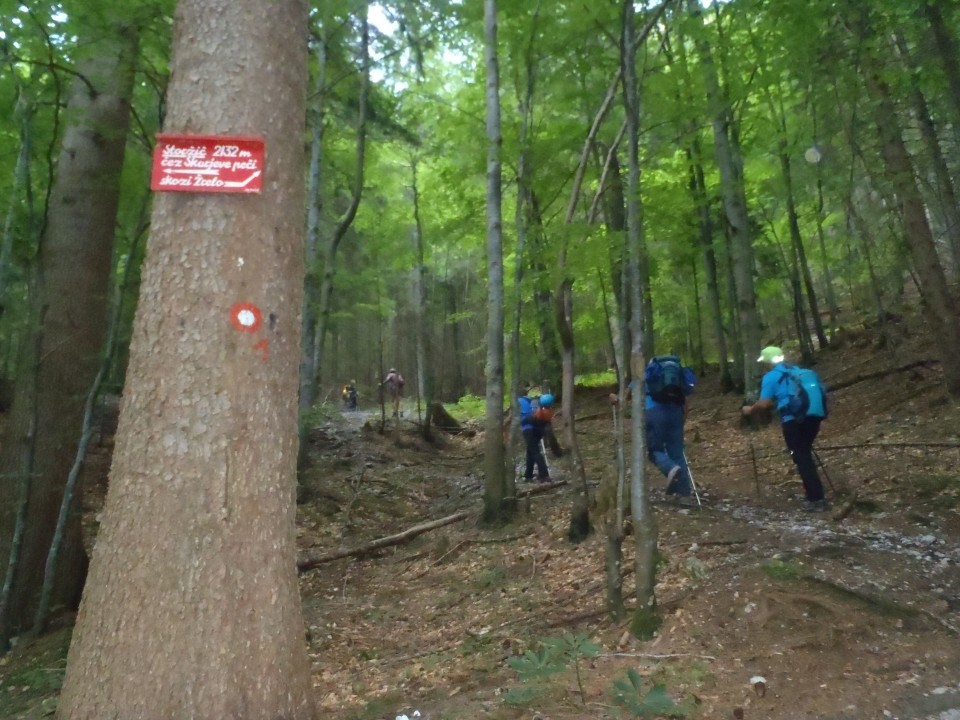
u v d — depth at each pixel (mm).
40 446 7785
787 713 3641
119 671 3006
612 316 15539
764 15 8281
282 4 3562
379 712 4242
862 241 13430
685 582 5328
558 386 15820
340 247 19531
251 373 3225
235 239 3277
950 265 12930
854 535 6090
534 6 8664
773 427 11914
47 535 7777
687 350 22328
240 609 3080
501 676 4531
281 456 3301
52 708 5188
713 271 16875
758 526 6523
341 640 6160
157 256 3301
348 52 12391
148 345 3230
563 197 10664
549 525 8031
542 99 9797
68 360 7922
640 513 4793
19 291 8969
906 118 10508
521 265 8875
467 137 11328
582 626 5137
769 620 4531
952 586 4918
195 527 3066
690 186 13773
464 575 7316
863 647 4184
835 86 8953
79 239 8031
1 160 7848
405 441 17297
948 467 7688
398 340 30109
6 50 6617
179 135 3312
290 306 3428
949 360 10102
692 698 3809
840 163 11156
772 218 18625
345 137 15055
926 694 3666
